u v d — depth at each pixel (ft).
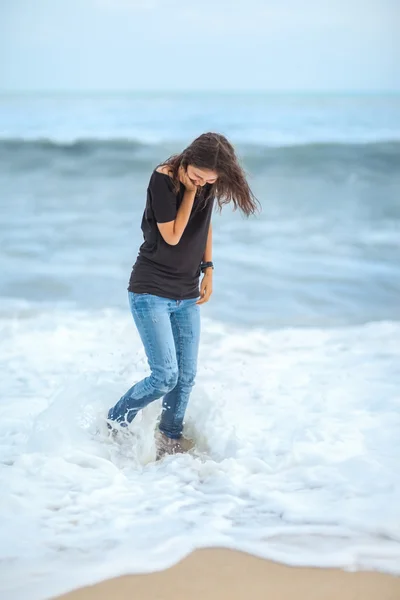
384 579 11.36
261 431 17.46
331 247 43.11
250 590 11.03
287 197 60.44
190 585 11.13
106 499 13.91
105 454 16.01
